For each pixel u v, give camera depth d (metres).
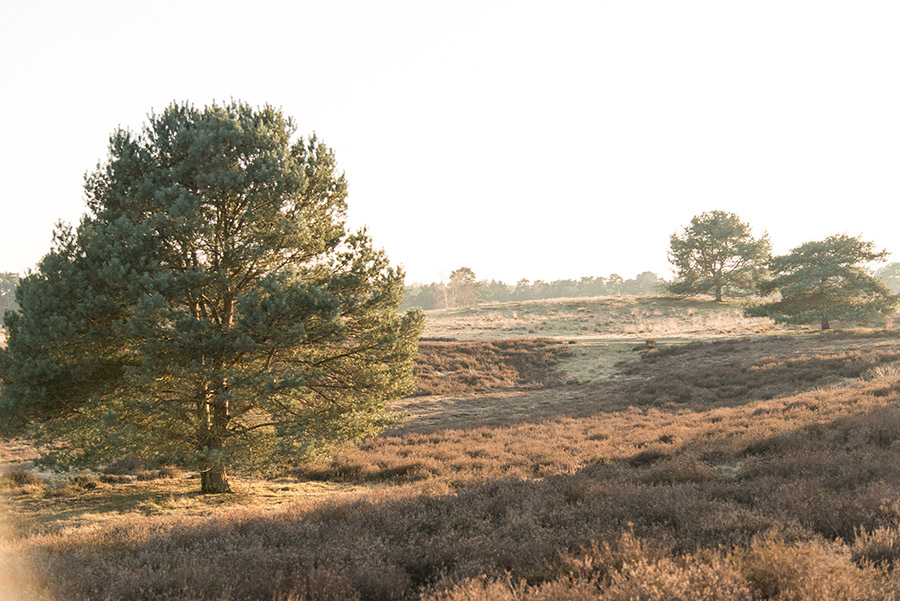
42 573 5.59
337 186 16.81
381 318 15.73
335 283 15.47
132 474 18.98
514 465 15.59
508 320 80.19
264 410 15.12
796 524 5.81
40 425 13.63
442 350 50.44
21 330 12.95
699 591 4.02
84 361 13.38
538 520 7.12
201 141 13.97
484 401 36.84
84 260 13.52
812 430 13.29
